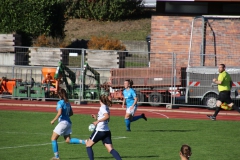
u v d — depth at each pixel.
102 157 35.12
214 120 56.59
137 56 93.50
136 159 34.38
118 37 127.81
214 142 41.75
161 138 43.25
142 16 140.75
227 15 76.25
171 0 75.75
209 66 68.38
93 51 77.25
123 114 61.03
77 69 72.38
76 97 72.44
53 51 83.62
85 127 48.62
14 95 73.62
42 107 66.12
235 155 36.41
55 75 71.75
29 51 84.44
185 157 23.58
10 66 75.38
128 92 46.94
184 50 76.50
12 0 100.69
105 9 138.75
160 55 76.75
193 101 68.56
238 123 54.62
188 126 51.16
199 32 75.75
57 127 33.72
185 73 69.62
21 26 100.88
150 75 70.12
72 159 34.22
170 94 69.81
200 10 76.56
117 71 71.19
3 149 37.34
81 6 141.00
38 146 38.72
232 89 66.81
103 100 31.33
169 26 76.94
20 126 48.84
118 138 42.94
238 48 74.12
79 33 131.38
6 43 87.06
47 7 102.56
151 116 59.97
